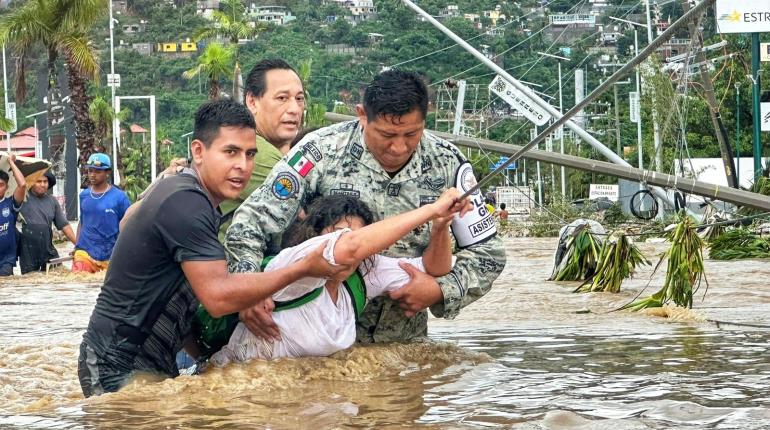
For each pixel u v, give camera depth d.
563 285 11.04
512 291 10.12
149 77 146.12
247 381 4.19
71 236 15.16
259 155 5.41
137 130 115.00
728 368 4.51
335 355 4.61
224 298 4.29
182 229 4.27
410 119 4.64
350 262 4.37
